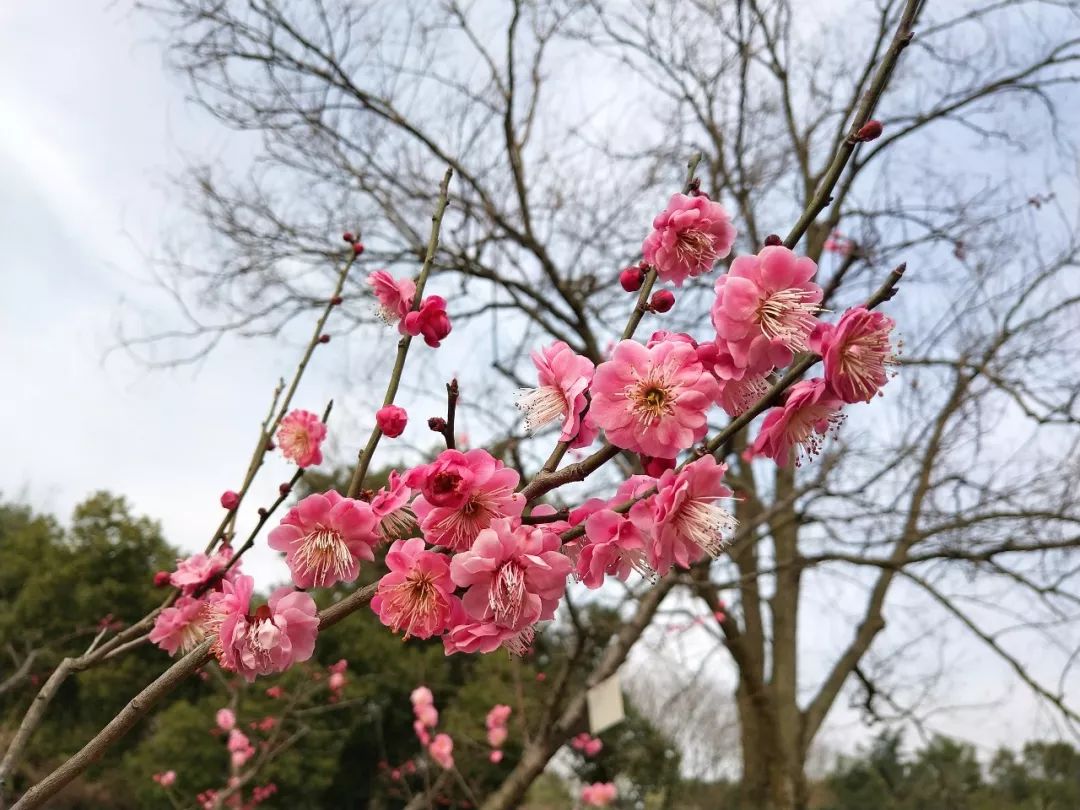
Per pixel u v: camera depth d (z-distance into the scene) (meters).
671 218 1.38
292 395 2.25
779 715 6.29
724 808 10.08
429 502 1.16
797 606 6.76
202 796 6.45
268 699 10.99
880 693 5.32
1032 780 7.30
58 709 12.33
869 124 1.20
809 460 1.23
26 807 1.14
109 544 12.85
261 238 5.63
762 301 1.19
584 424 1.29
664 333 1.31
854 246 5.62
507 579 1.10
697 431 1.17
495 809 4.16
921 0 1.22
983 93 5.52
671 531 1.15
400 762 12.64
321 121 5.59
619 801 7.66
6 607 12.80
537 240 6.07
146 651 13.05
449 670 12.79
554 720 4.41
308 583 1.26
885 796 11.79
